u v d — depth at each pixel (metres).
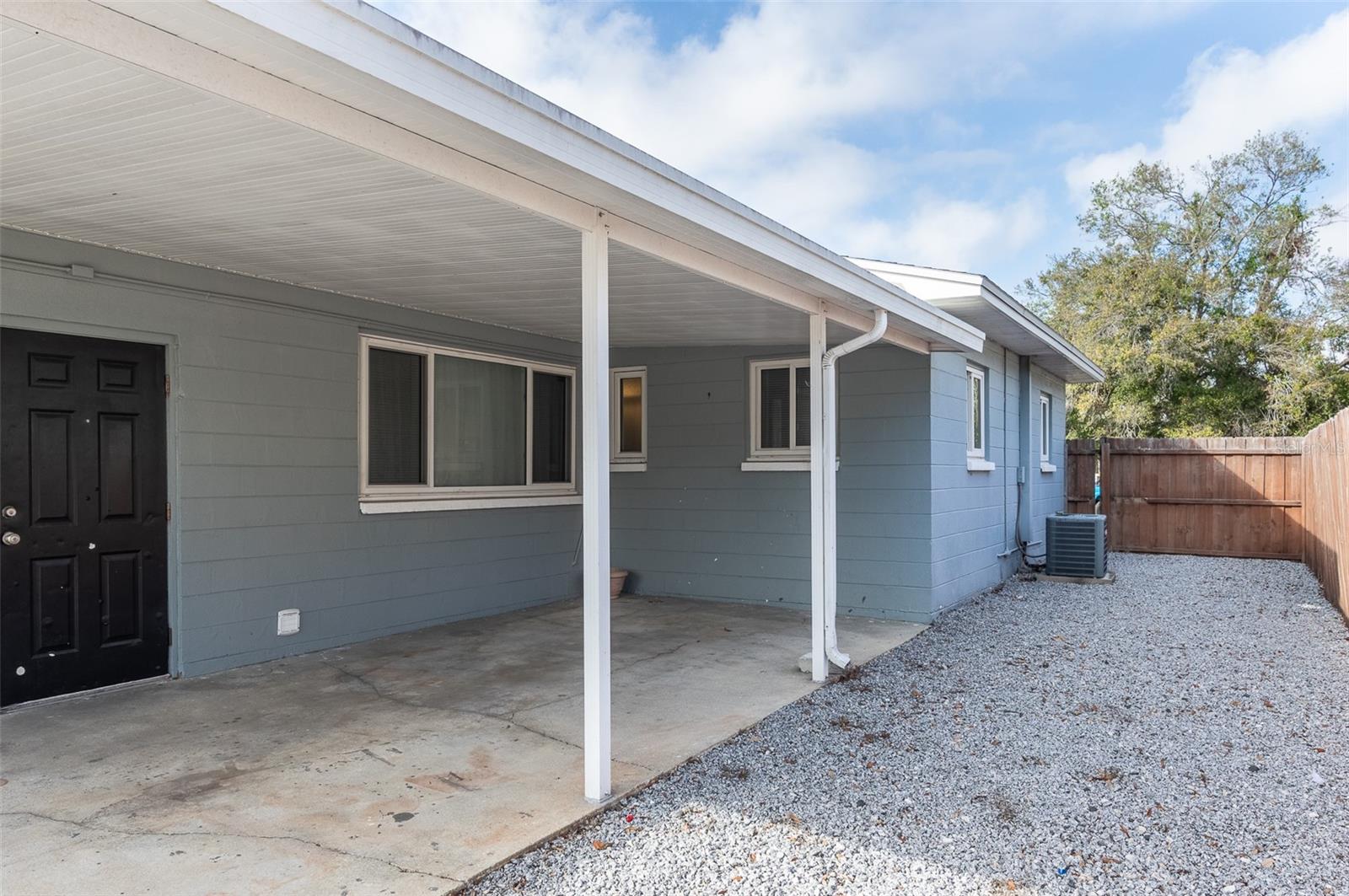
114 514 5.17
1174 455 13.59
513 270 5.10
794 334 7.25
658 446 9.02
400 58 2.34
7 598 4.73
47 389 4.86
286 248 4.73
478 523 7.71
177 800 3.61
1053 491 13.66
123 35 2.04
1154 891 2.99
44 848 3.15
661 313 6.09
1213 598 9.21
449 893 2.89
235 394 5.73
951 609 8.33
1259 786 3.95
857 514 8.01
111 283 5.03
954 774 4.09
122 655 5.23
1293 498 12.79
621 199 3.40
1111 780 4.03
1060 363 12.11
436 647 6.48
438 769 4.01
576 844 3.31
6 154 3.15
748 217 4.05
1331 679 5.87
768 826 3.49
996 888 3.01
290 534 6.11
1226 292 23.27
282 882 2.93
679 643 6.80
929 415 7.68
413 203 3.69
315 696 5.16
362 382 6.65
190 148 3.04
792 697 5.32
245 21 1.97
